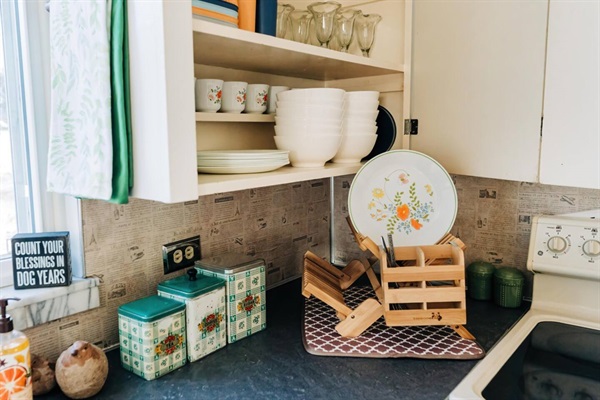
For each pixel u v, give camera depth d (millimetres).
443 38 1316
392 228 1278
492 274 1473
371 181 1271
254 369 1057
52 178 970
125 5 821
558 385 987
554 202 1420
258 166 1044
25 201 1112
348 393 958
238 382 1002
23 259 1005
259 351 1145
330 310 1395
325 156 1220
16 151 1093
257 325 1249
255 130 1440
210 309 1118
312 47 1113
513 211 1496
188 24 812
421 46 1384
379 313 1212
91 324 1103
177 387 983
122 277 1155
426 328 1259
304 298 1507
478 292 1482
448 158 1343
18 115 1087
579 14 1001
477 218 1568
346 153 1349
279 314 1387
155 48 789
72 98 915
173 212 1267
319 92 1161
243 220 1494
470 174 1287
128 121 853
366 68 1360
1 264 1048
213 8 938
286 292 1580
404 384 991
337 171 1252
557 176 1080
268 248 1605
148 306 1046
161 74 786
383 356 1105
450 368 1059
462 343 1166
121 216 1141
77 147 917
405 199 1273
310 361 1094
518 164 1160
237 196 1465
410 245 1271
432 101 1368
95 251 1096
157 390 972
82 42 871
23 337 862
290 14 1398
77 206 1065
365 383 995
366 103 1336
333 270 1501
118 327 1111
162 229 1241
